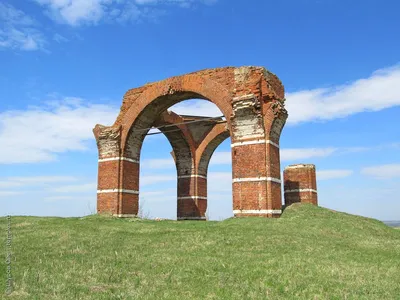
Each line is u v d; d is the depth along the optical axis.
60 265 11.85
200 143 40.50
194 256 13.43
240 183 25.28
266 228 19.88
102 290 9.30
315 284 10.04
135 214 31.69
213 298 8.82
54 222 23.52
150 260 12.77
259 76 25.70
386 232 23.59
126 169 31.27
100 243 16.19
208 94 27.83
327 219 23.30
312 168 36.75
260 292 9.35
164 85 30.03
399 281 10.61
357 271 11.60
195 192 39.53
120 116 31.95
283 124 26.88
